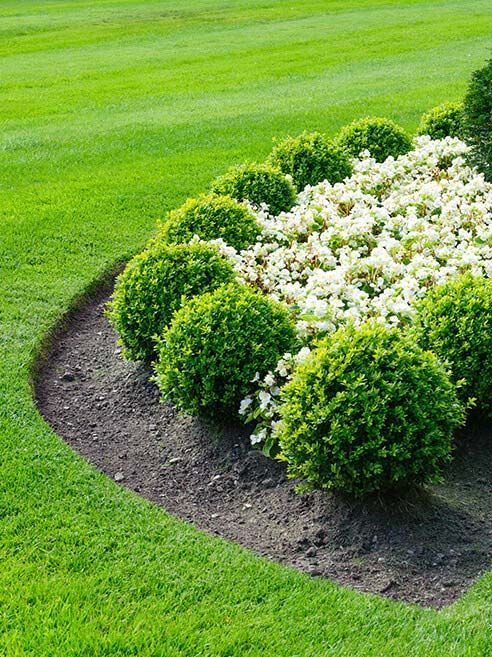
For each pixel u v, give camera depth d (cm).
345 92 1733
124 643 384
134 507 495
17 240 923
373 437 460
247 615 407
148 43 2752
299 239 795
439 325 566
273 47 2522
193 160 1236
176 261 650
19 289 802
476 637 388
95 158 1271
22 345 691
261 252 723
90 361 706
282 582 431
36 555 448
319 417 464
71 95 1848
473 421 579
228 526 494
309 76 1995
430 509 492
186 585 427
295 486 516
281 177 904
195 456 564
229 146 1308
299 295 632
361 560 457
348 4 3678
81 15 3644
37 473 523
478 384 557
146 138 1380
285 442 487
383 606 414
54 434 573
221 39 2767
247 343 554
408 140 1106
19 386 628
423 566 450
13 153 1319
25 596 414
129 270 661
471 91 939
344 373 472
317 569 450
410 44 2459
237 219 771
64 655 376
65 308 768
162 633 393
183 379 553
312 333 582
